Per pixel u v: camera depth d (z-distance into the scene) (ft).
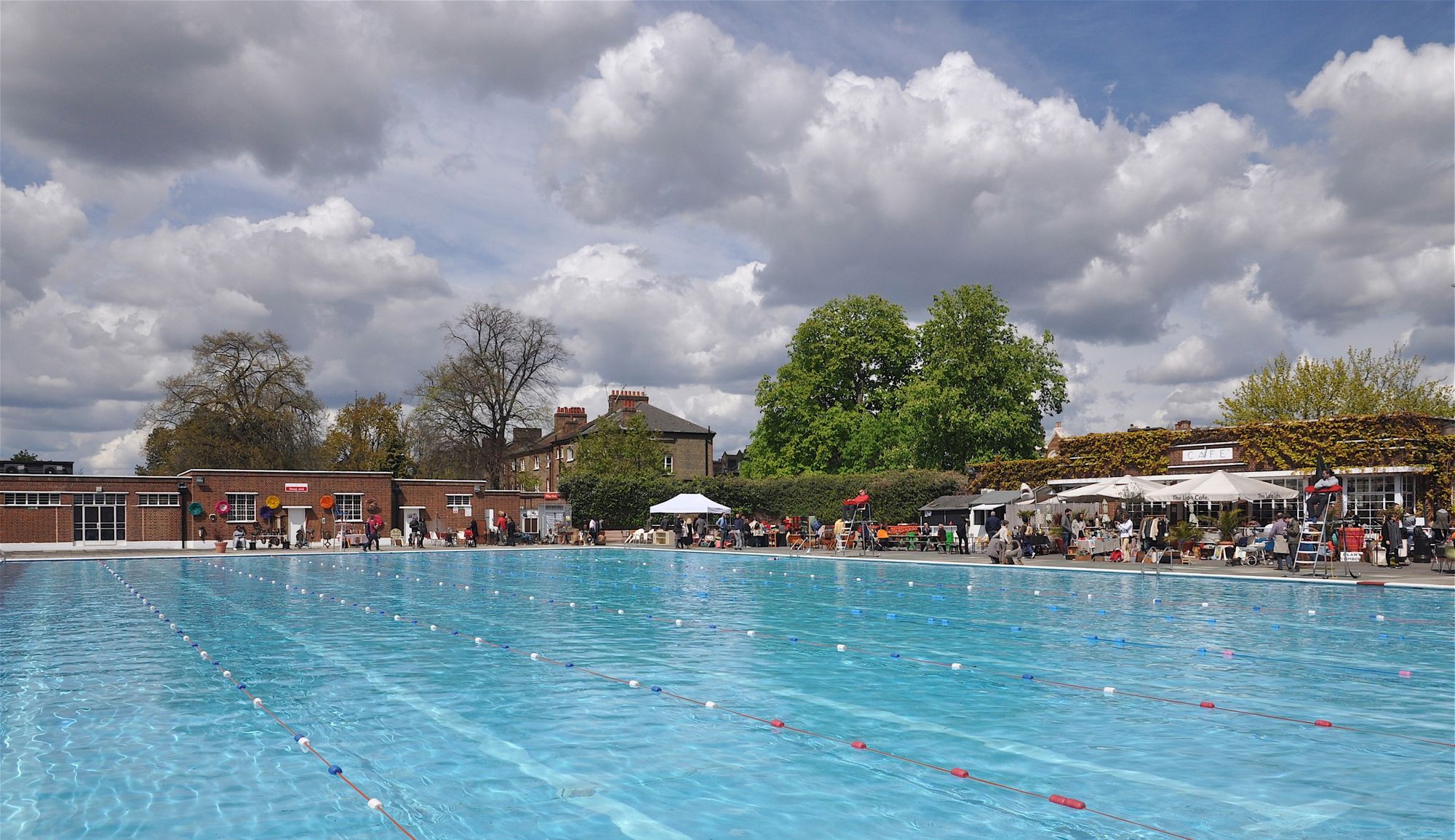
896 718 30.40
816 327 199.93
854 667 39.93
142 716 30.86
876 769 24.75
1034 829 20.34
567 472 200.34
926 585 82.33
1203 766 24.91
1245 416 194.59
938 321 177.78
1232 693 34.06
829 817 21.21
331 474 163.53
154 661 42.06
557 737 28.07
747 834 20.17
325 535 162.30
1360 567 91.35
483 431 209.46
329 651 45.03
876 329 199.62
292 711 31.71
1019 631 51.19
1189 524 108.27
